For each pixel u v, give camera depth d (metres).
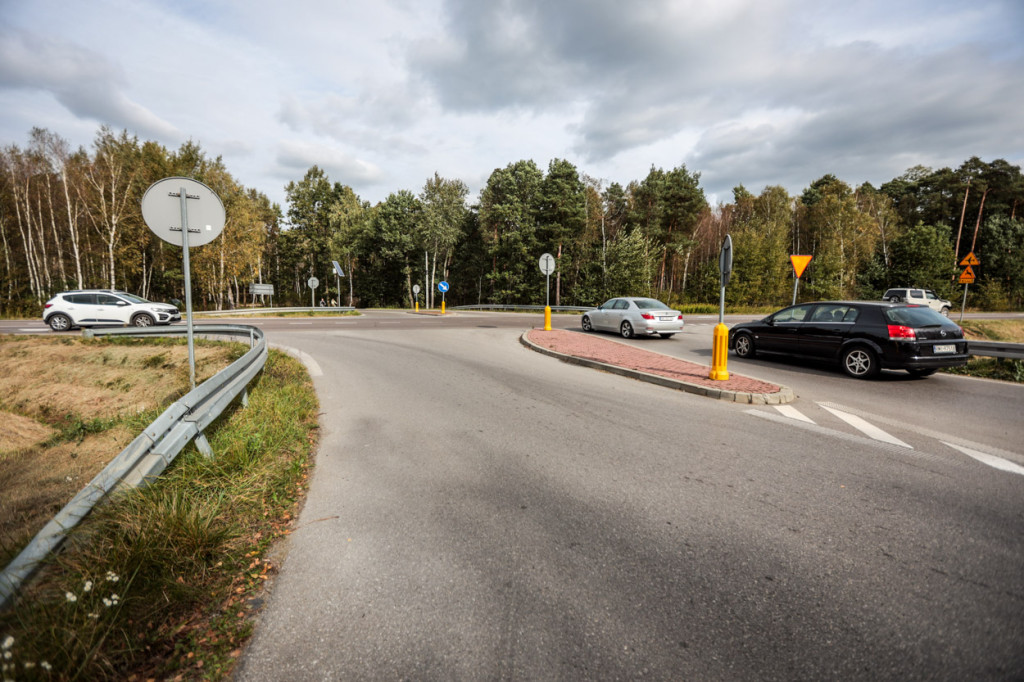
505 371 9.51
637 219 46.00
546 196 42.22
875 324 9.04
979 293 41.62
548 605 2.49
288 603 2.50
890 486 4.02
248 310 29.86
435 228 47.56
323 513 3.54
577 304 39.66
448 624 2.34
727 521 3.41
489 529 3.30
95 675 1.99
